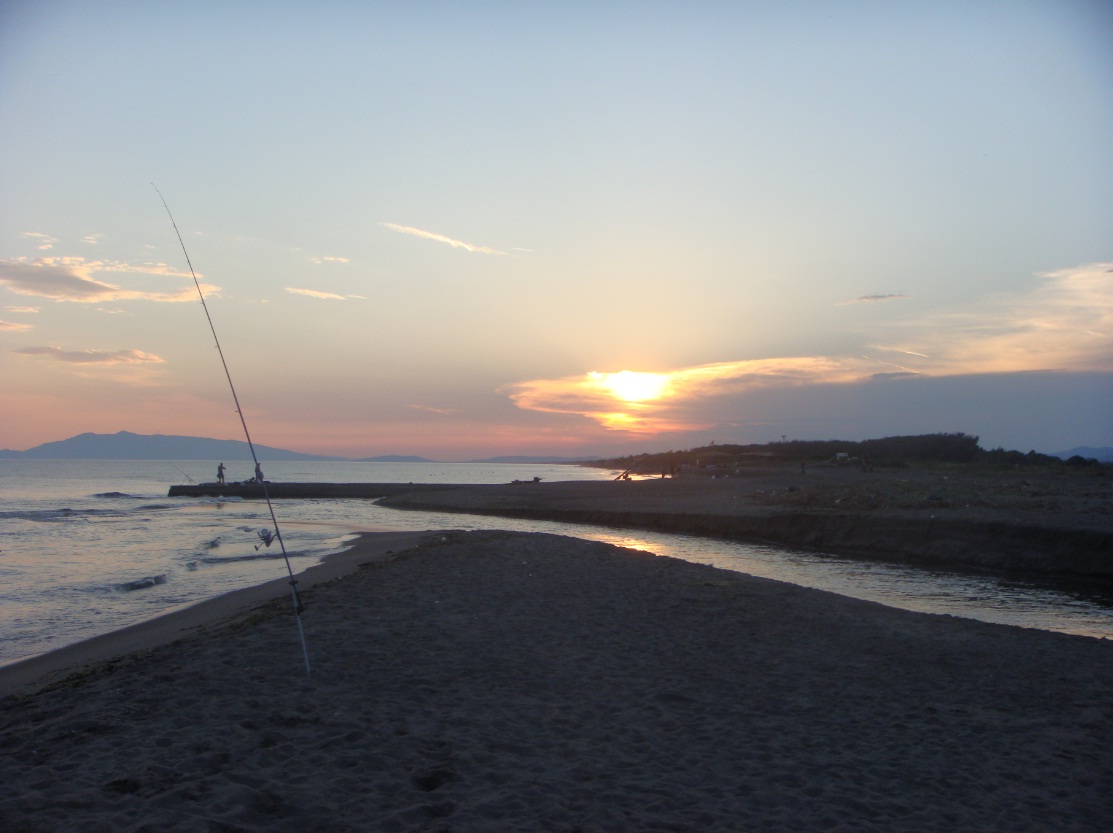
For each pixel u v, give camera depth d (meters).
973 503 25.95
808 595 12.43
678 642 8.92
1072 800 4.91
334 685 6.68
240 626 9.45
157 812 3.99
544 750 5.39
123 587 13.78
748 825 4.33
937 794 4.93
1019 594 15.44
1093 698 7.32
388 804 4.34
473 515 37.09
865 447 79.44
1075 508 23.86
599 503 37.50
